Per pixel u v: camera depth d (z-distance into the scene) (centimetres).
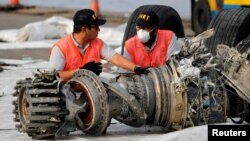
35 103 1352
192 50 1479
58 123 1379
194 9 3366
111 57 1488
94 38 1478
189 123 1418
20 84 1429
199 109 1416
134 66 1475
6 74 2256
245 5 2567
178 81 1408
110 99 1395
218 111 1431
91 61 1447
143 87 1427
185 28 3866
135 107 1395
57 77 1389
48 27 3203
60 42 1478
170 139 1264
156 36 1566
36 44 3027
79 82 1389
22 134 1463
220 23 1891
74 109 1373
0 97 1891
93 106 1368
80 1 5225
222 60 1495
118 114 1409
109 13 4491
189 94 1414
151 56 1570
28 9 4709
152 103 1421
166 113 1420
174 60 1446
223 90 1445
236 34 1839
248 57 1532
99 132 1413
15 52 2817
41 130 1378
